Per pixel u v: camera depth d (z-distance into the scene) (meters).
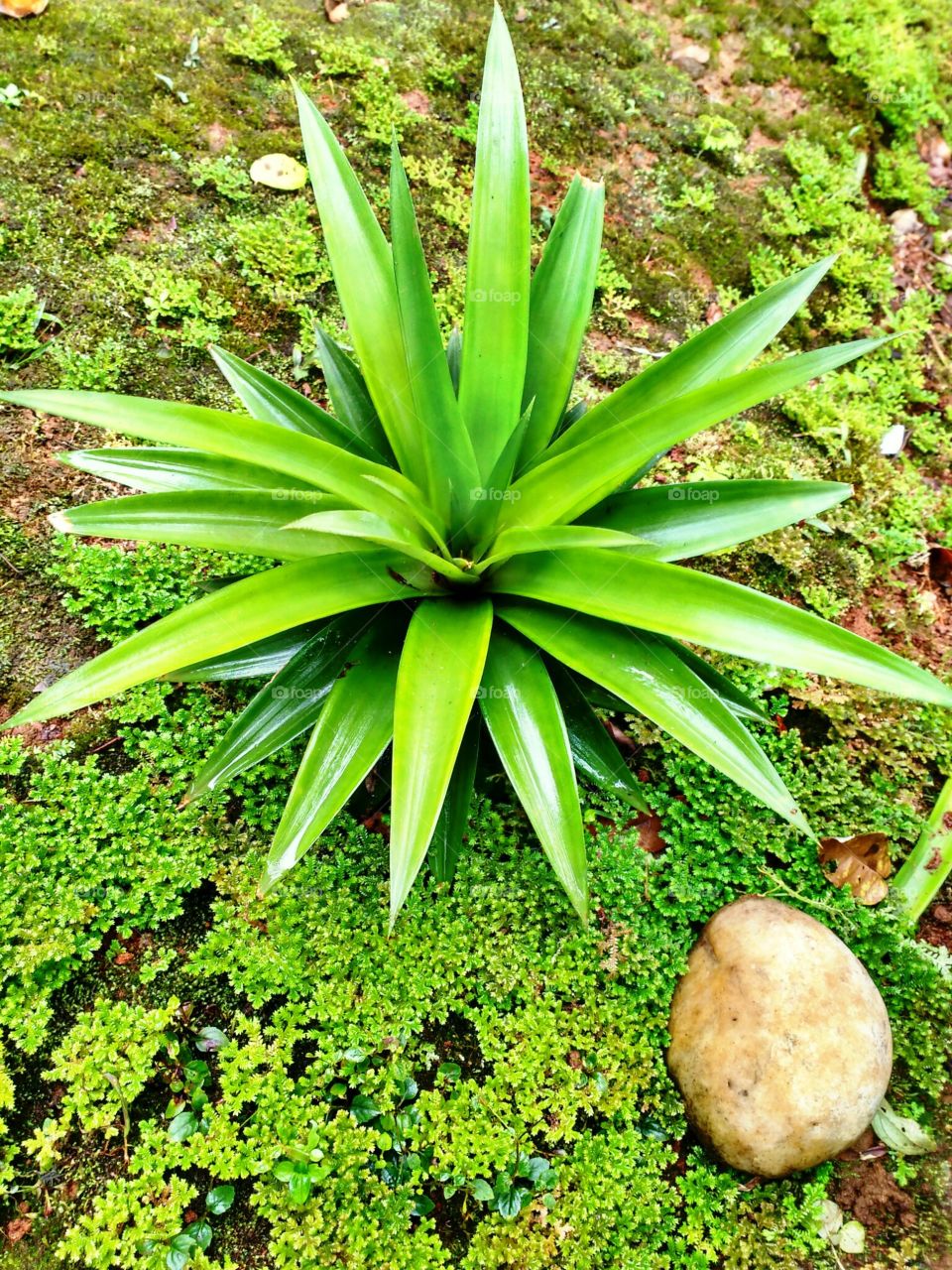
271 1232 0.39
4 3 0.66
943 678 0.58
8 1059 0.41
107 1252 0.37
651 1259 0.39
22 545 0.52
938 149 0.88
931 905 0.51
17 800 0.46
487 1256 0.39
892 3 0.94
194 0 0.72
